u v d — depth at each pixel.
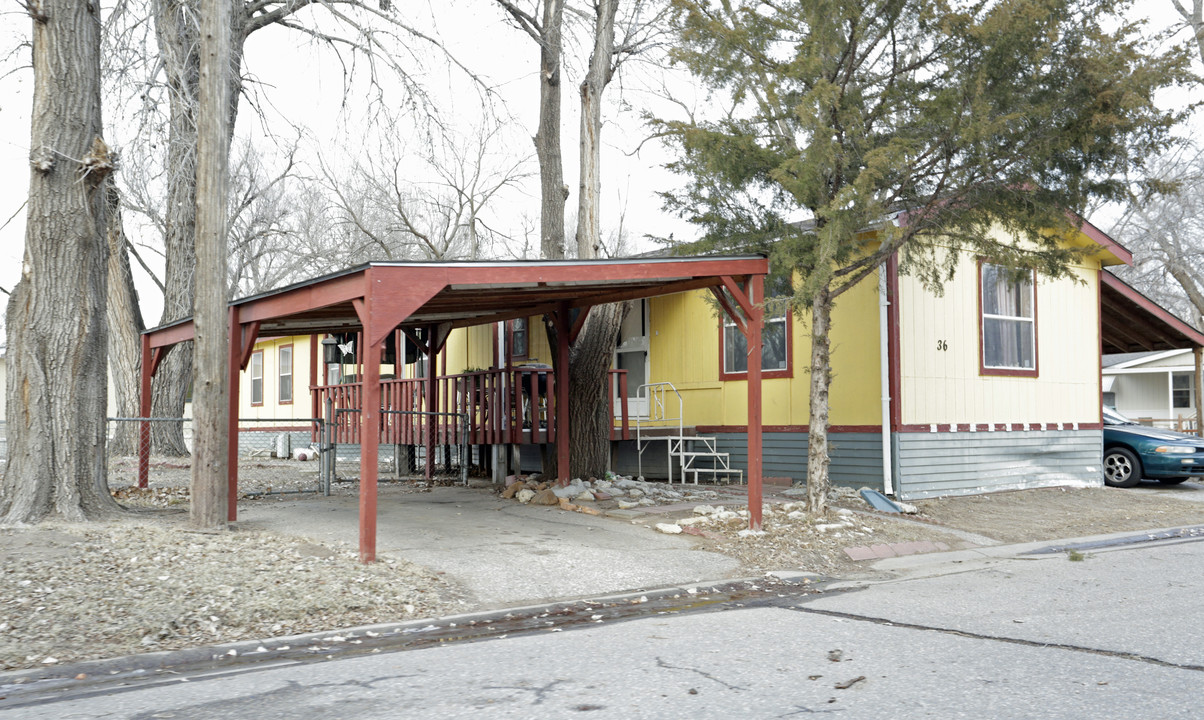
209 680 4.74
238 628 5.89
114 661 5.13
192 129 12.76
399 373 16.75
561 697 4.25
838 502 11.52
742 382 14.20
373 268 7.56
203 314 8.85
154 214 19.30
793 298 9.03
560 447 12.64
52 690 4.64
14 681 4.79
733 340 14.40
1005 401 13.76
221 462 8.93
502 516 10.64
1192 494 14.28
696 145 9.59
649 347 15.94
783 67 9.53
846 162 9.35
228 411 9.35
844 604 6.66
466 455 14.41
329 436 13.31
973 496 12.88
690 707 4.04
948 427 12.73
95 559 6.95
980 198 9.46
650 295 10.83
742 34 9.62
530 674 4.70
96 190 9.25
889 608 6.45
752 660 4.91
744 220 10.12
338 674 4.79
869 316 12.34
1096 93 8.76
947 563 8.67
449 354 20.14
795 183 8.93
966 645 5.20
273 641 5.67
